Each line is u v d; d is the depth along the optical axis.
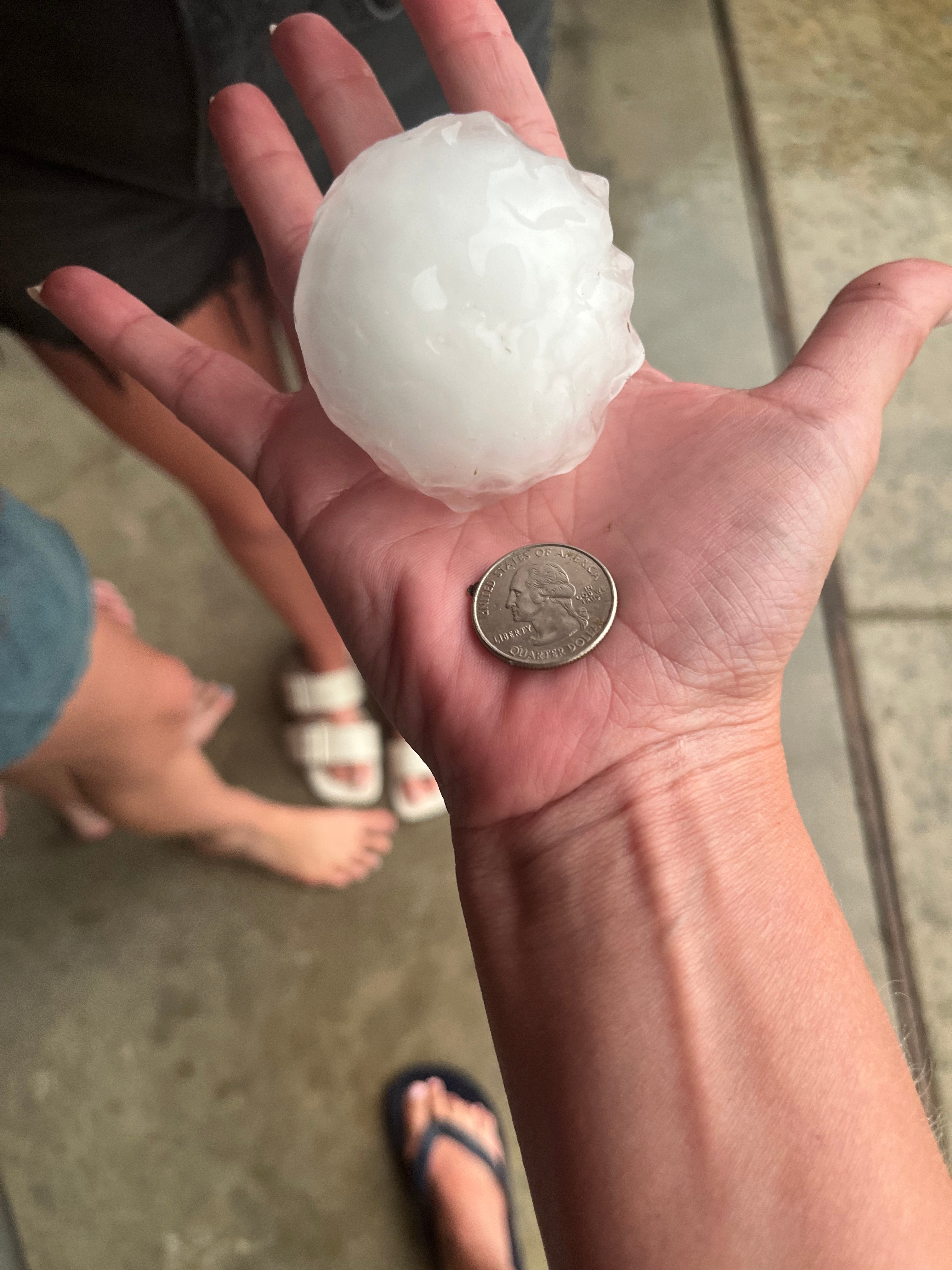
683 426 0.18
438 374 0.17
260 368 0.27
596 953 0.15
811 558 0.17
